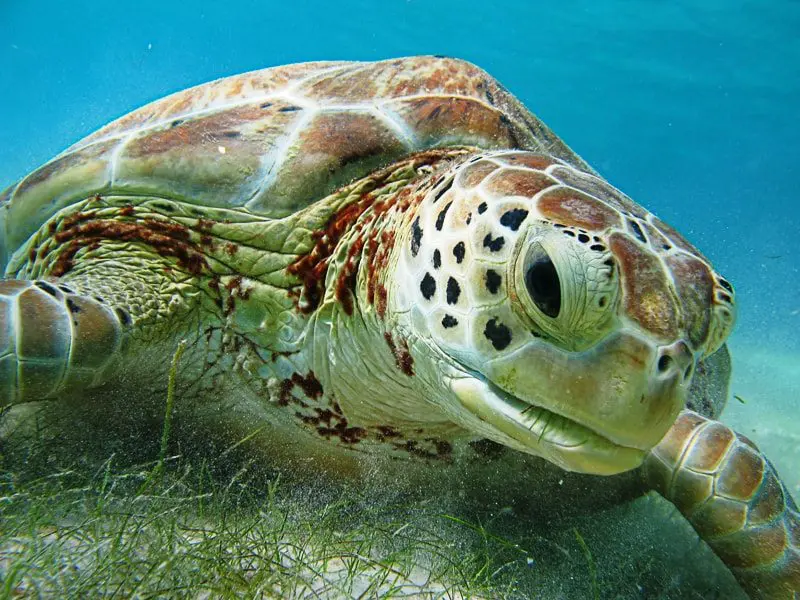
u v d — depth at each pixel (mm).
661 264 271
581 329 260
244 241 393
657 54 4145
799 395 990
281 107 429
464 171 324
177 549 283
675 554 399
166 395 391
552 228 267
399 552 325
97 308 355
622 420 260
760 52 3836
